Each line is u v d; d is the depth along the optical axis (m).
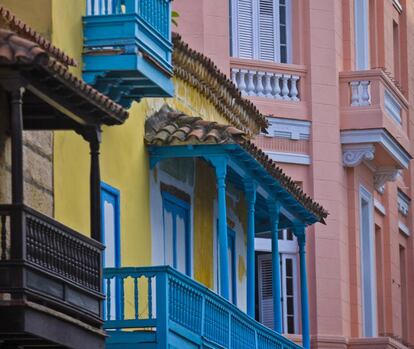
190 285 26.28
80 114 22.31
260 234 37.06
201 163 30.97
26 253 20.62
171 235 29.56
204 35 37.00
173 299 25.67
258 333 29.95
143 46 26.02
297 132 38.03
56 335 21.38
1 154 22.62
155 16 26.66
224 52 37.34
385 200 41.81
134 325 25.34
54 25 24.88
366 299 39.84
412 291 44.22
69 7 25.41
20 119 20.64
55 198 24.67
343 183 38.69
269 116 37.66
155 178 28.75
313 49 38.53
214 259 31.81
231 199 32.81
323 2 38.81
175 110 29.39
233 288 33.09
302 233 33.72
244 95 37.59
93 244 22.48
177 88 30.06
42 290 21.00
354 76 38.69
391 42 42.81
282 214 33.00
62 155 24.97
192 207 30.55
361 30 40.31
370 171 40.28
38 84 21.08
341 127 38.53
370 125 38.41
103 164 26.48
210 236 31.58
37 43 22.11
